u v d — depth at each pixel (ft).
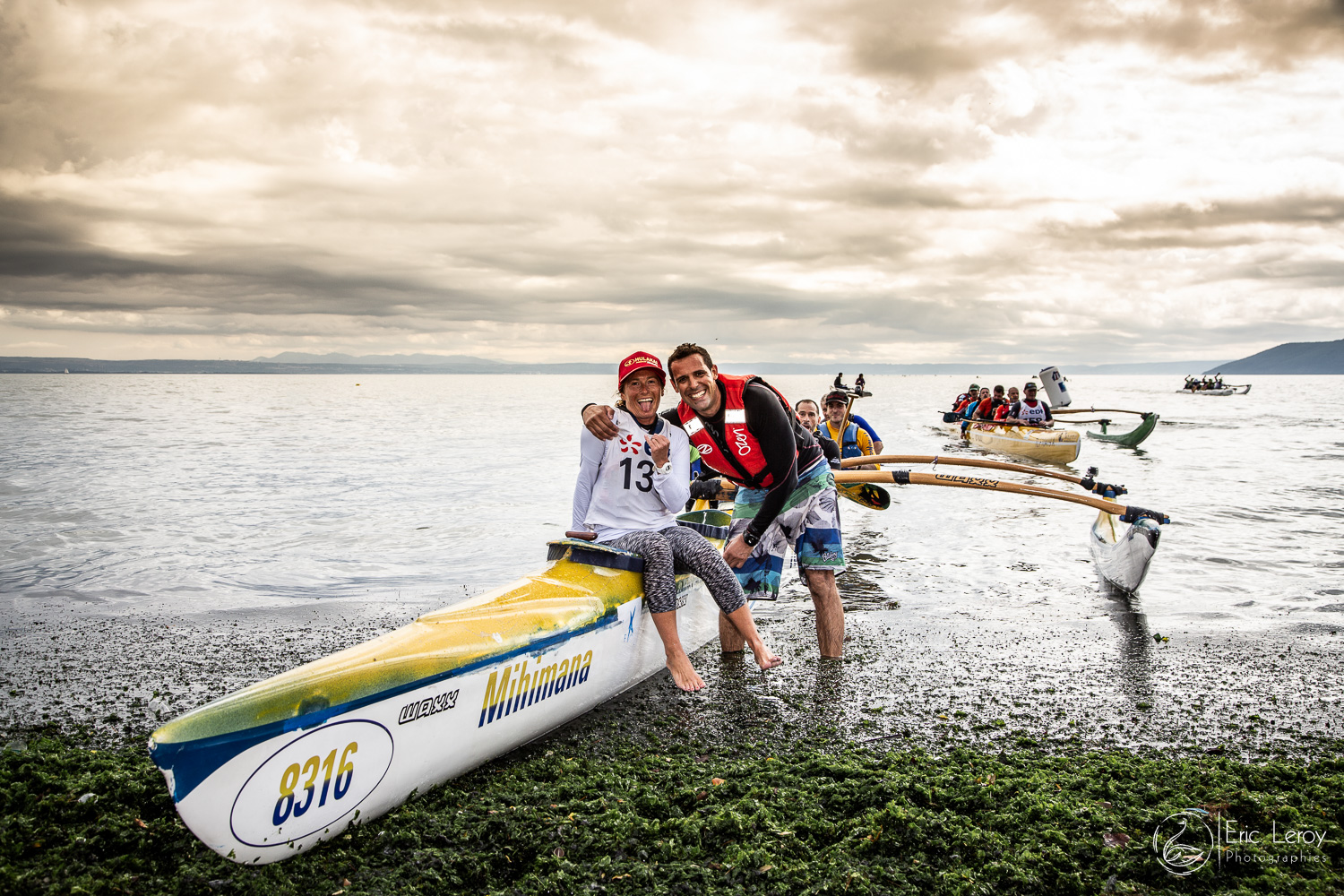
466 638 9.71
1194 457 51.42
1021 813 8.64
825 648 14.82
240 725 7.25
